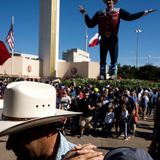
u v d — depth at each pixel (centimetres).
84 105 1391
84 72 6850
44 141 209
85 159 161
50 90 217
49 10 6988
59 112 228
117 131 1462
